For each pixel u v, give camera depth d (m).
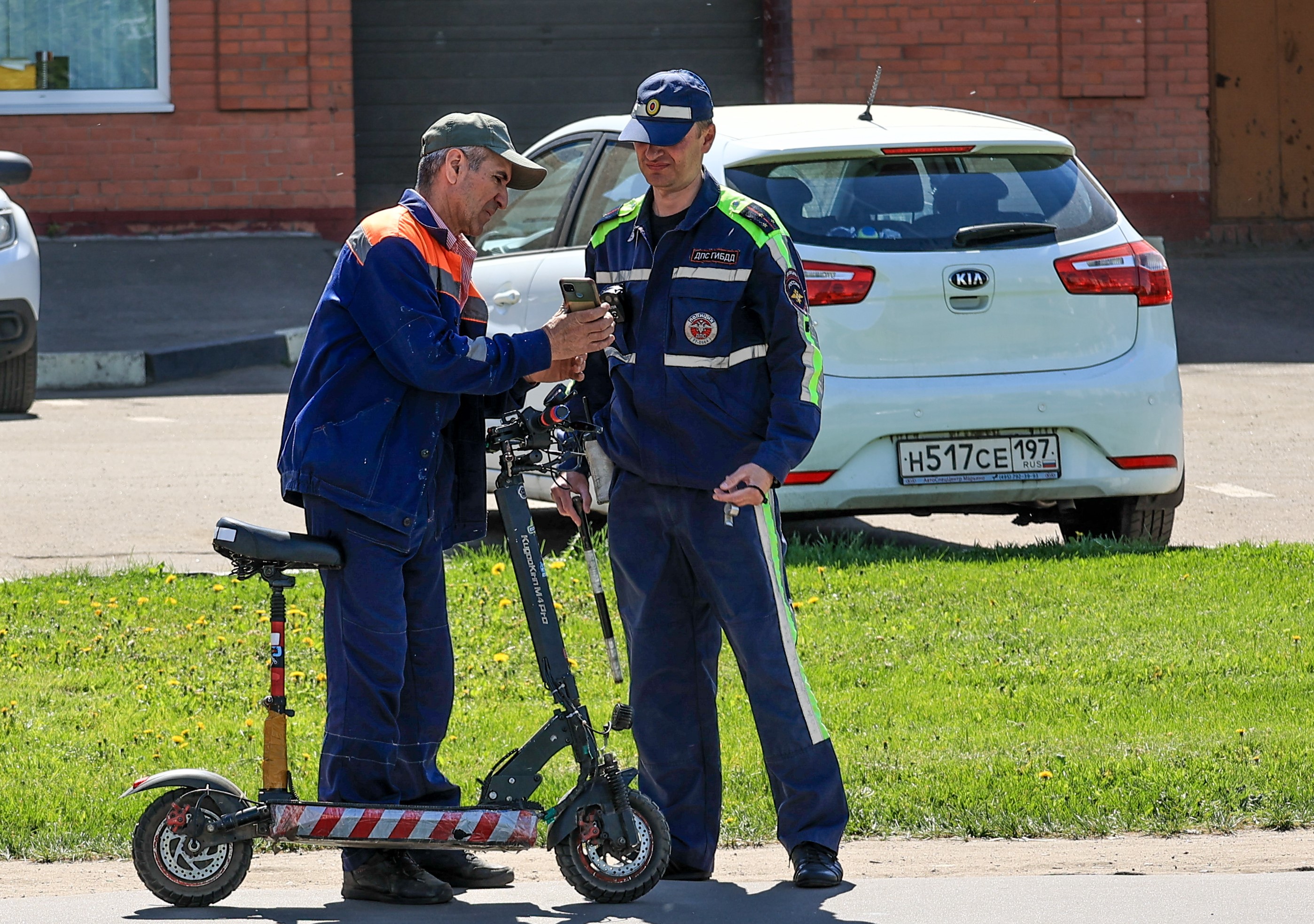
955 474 22.81
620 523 13.73
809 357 13.08
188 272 54.66
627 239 13.56
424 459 12.83
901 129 23.69
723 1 60.62
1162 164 59.78
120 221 57.62
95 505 28.47
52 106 57.03
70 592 22.61
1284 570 22.88
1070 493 23.16
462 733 17.28
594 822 12.73
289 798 12.45
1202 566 23.19
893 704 18.00
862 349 22.56
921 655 19.72
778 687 13.33
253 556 12.28
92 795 15.32
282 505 28.64
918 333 22.69
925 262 22.67
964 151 23.50
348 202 58.28
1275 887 12.96
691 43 60.69
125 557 25.06
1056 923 12.17
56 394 43.22
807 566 23.52
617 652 13.40
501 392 13.10
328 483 12.49
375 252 12.58
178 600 22.25
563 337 12.85
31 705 18.17
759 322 13.27
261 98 57.53
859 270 22.53
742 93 60.97
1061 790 15.30
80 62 57.44
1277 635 20.06
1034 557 23.98
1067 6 58.78
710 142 13.27
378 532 12.62
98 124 57.28
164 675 19.31
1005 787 15.41
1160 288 23.62
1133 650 19.69
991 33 58.62
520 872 14.34
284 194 58.09
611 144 25.30
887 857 14.20
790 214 22.70
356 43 59.38
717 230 13.19
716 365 13.20
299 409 12.77
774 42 59.78
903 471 22.70
